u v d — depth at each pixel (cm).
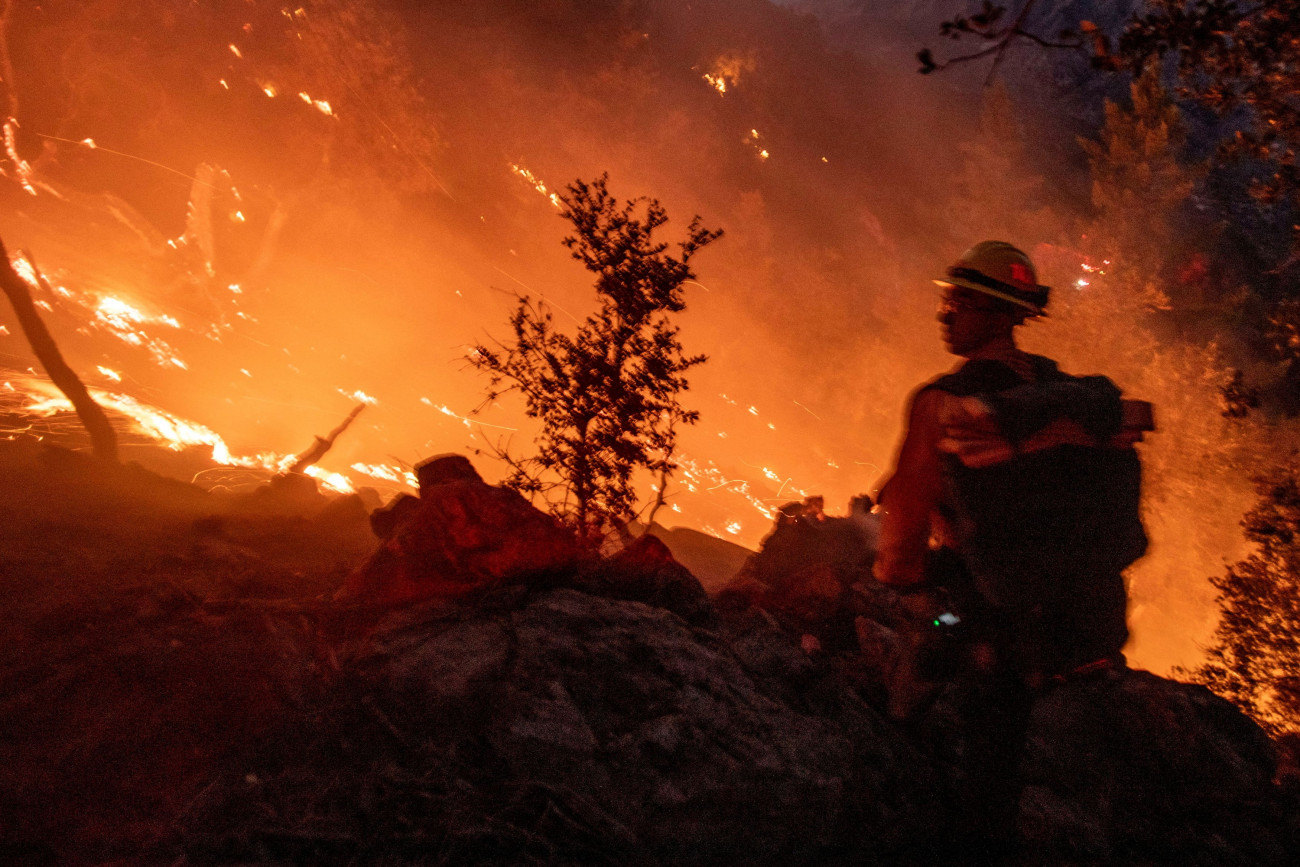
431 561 326
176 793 231
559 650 292
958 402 253
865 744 316
